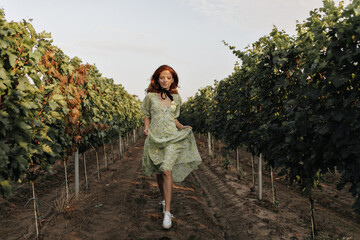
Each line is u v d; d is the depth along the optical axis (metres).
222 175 7.48
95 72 6.95
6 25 2.35
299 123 2.54
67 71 4.83
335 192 5.65
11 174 2.30
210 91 12.02
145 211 3.81
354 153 2.04
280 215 4.09
